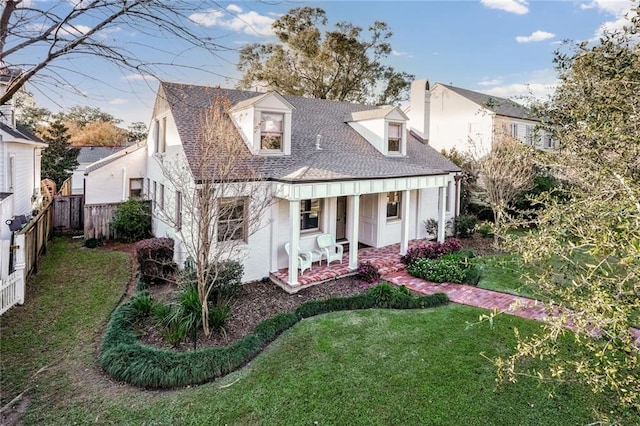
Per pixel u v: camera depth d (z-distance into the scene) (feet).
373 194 49.62
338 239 50.08
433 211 57.36
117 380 21.17
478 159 62.54
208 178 26.25
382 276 40.01
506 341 25.59
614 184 10.87
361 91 113.80
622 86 14.38
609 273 10.23
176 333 24.53
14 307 30.12
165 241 38.58
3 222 41.73
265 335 25.96
